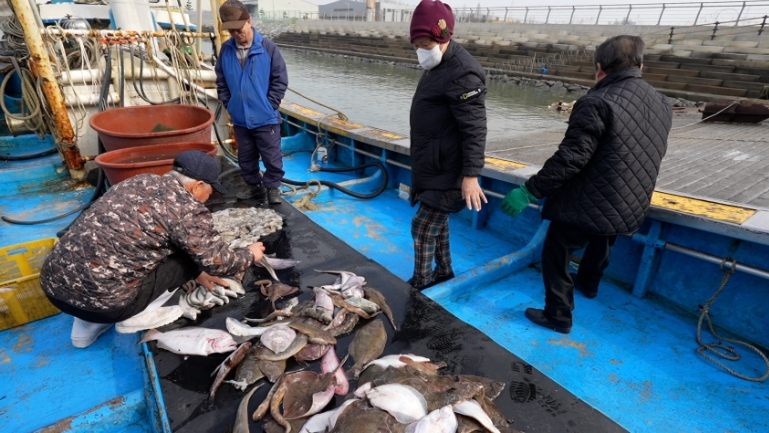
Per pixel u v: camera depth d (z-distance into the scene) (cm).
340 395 204
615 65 228
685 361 263
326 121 643
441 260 329
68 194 457
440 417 169
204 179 220
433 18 226
